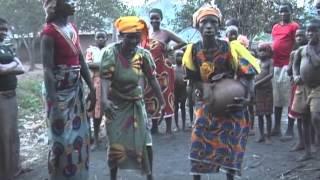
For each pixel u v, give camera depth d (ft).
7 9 90.63
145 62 17.29
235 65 15.90
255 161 21.24
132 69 16.83
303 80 19.39
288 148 23.22
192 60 16.16
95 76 23.80
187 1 43.93
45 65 14.82
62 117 15.19
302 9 38.42
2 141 19.13
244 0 39.24
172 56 27.73
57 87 15.14
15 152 19.85
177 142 25.44
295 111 21.18
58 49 14.97
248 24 39.34
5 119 19.07
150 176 17.53
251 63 15.83
